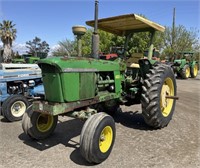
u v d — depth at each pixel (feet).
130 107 21.34
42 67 11.24
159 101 14.65
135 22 15.83
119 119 17.57
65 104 11.02
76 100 11.52
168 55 95.66
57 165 10.57
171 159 11.18
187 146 12.70
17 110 17.76
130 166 10.49
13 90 20.16
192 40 104.88
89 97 12.28
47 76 11.18
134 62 17.54
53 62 10.58
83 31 12.71
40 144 12.92
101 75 13.38
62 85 10.88
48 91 11.32
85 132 10.39
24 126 12.97
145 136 14.10
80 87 11.68
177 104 23.45
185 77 51.26
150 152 11.90
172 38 98.27
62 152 11.90
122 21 15.66
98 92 13.37
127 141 13.28
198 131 15.14
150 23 15.72
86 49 83.97
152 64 16.31
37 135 13.16
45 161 10.93
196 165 10.65
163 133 14.67
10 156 11.43
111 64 13.88
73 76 11.26
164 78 15.24
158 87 14.51
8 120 17.49
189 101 25.14
